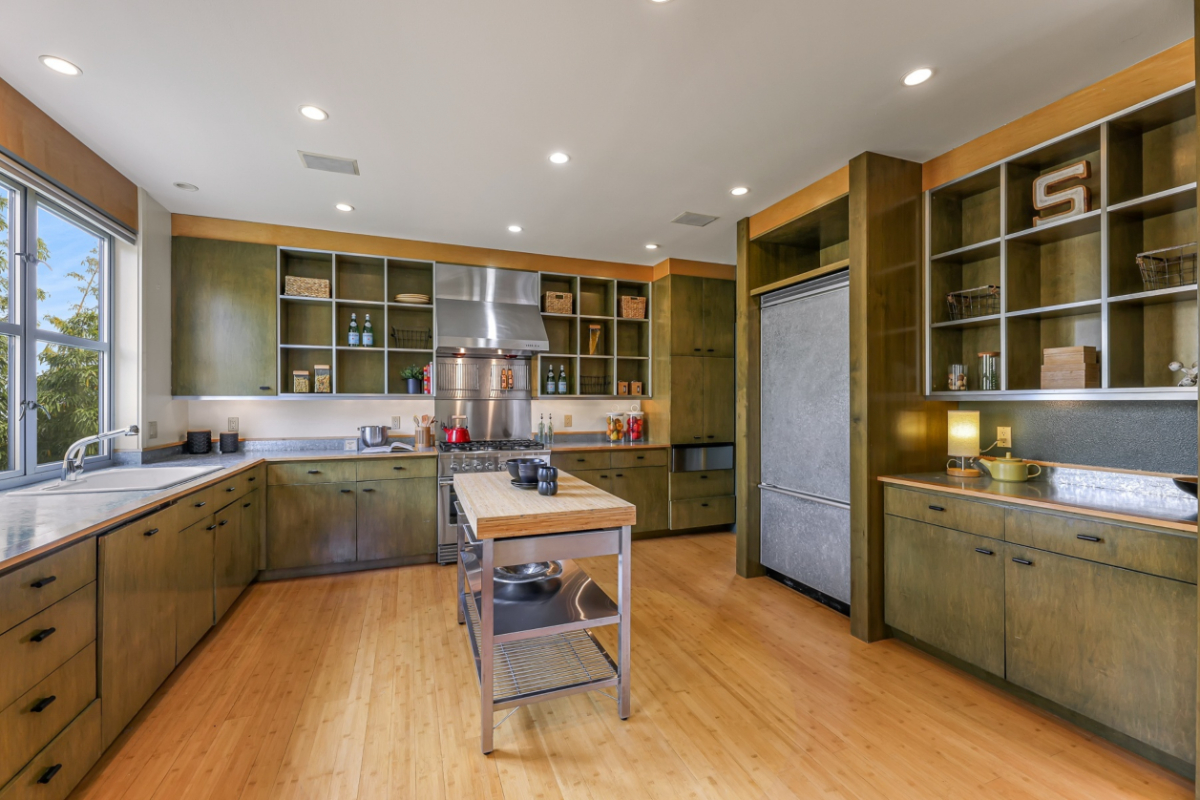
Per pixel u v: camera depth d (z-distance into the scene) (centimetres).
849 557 289
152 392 324
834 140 251
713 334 485
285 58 188
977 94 213
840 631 279
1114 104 200
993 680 226
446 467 388
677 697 216
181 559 230
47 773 145
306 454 378
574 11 164
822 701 213
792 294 331
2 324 220
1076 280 234
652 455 465
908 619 252
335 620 289
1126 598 173
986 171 245
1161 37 179
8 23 168
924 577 244
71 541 157
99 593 171
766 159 271
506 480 247
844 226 327
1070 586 188
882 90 210
